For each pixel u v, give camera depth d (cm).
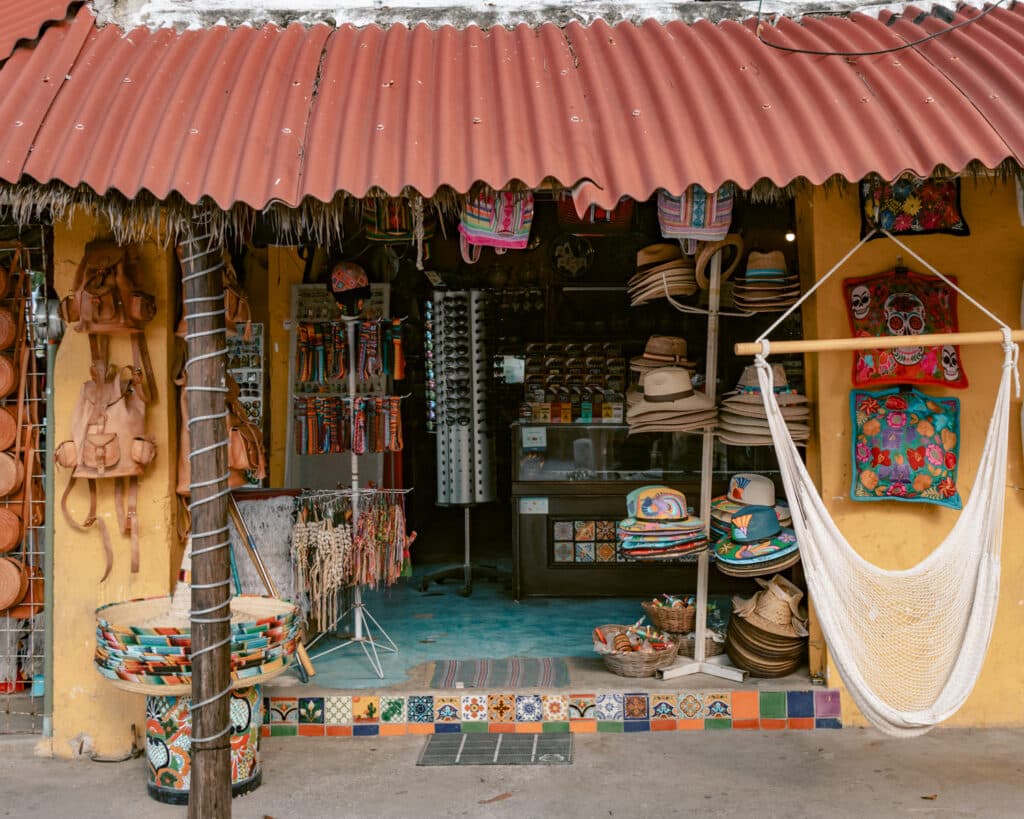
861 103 375
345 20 459
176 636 402
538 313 872
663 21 465
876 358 477
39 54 402
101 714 473
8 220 499
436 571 832
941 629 374
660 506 525
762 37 431
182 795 418
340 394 634
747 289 507
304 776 441
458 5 465
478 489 766
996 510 371
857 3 463
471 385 768
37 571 516
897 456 477
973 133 359
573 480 727
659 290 522
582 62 412
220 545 366
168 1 452
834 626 367
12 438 511
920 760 447
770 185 355
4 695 531
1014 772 432
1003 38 413
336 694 493
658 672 516
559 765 447
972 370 486
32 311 519
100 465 453
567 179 349
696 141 365
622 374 754
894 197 479
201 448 365
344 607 636
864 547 487
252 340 690
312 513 538
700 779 429
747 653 507
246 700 424
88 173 348
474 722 491
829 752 459
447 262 859
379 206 388
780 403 497
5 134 362
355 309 575
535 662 550
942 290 481
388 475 760
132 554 470
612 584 729
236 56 413
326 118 376
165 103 383
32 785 440
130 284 454
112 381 464
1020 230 483
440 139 363
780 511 519
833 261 486
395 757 461
